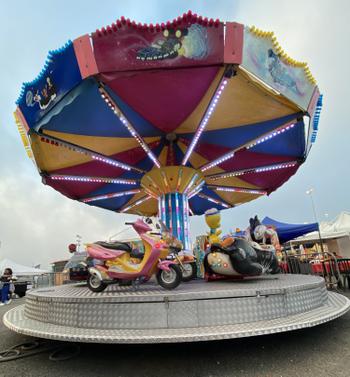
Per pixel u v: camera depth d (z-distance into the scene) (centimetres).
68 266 1027
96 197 1330
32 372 358
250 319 388
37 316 504
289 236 1541
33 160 908
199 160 1120
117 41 560
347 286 1135
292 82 708
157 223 572
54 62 612
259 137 940
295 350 385
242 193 1480
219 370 330
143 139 915
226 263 619
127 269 512
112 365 364
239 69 611
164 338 329
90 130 866
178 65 577
